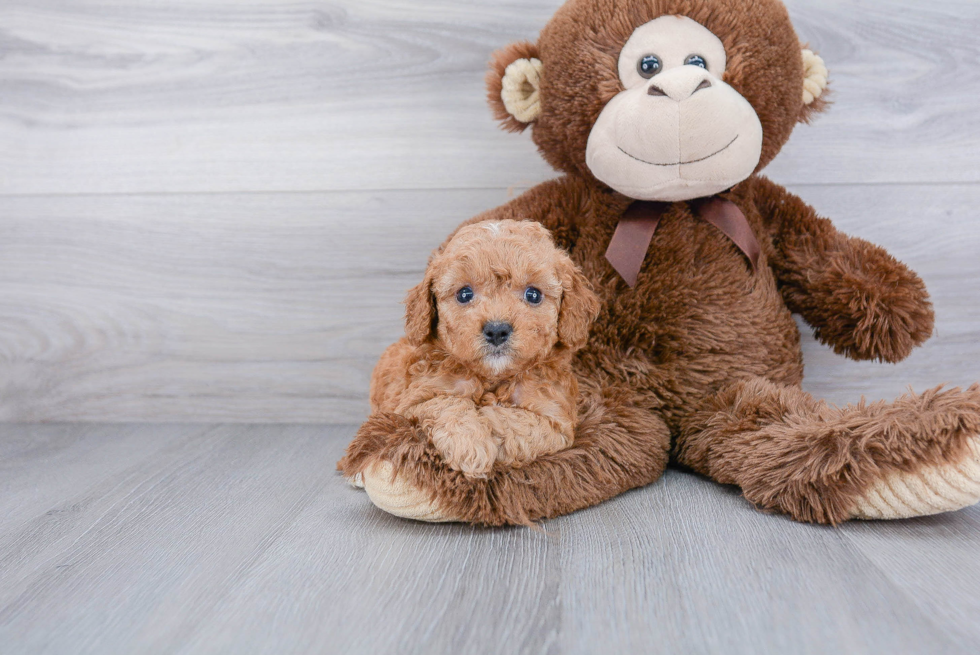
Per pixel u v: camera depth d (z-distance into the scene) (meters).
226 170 1.72
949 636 0.77
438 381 1.13
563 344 1.16
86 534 1.11
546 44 1.33
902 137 1.61
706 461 1.29
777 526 1.09
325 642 0.78
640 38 1.24
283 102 1.69
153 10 1.69
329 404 1.77
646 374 1.34
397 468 1.04
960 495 1.02
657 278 1.34
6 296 1.78
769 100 1.27
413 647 0.77
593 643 0.77
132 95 1.71
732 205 1.38
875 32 1.59
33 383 1.81
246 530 1.12
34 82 1.72
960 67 1.59
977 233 1.61
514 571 0.95
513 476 1.09
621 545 1.02
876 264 1.35
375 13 1.66
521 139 1.67
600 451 1.18
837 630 0.79
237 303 1.75
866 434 1.06
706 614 0.82
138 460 1.50
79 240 1.76
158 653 0.77
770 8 1.27
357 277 1.73
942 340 1.64
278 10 1.67
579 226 1.38
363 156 1.70
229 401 1.78
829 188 1.63
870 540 1.03
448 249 1.14
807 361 1.65
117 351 1.79
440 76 1.66
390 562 0.98
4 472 1.43
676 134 1.18
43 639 0.80
